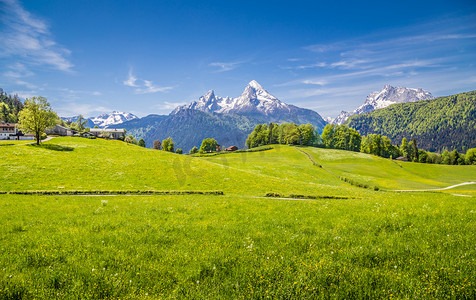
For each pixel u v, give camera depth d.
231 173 61.69
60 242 10.29
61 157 65.62
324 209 16.97
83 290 6.55
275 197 38.66
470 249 8.22
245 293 6.25
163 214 16.84
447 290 6.09
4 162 56.31
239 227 12.53
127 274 7.40
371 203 18.67
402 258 7.89
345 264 7.57
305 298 5.96
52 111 82.44
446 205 16.17
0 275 7.35
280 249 9.12
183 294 6.40
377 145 149.88
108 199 32.28
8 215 18.41
